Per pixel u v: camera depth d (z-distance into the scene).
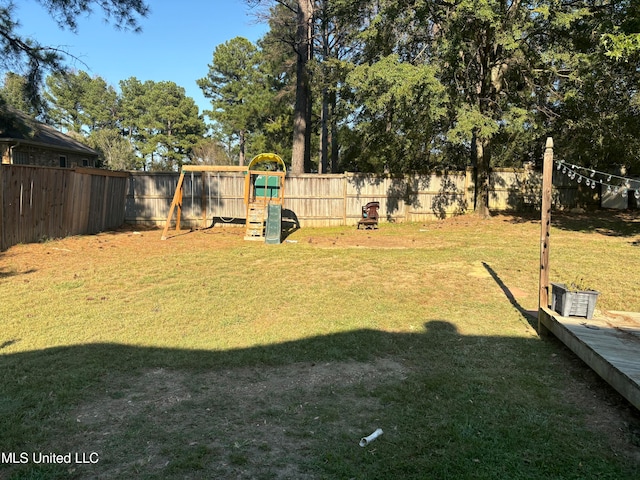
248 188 12.67
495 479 2.53
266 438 2.95
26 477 2.51
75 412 3.29
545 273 5.07
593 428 3.11
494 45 13.03
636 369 3.23
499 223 14.31
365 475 2.55
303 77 17.94
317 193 15.52
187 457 2.71
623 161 14.91
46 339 4.82
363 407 3.40
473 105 13.13
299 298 6.45
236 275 7.79
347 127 20.16
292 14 21.44
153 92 56.94
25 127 13.55
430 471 2.60
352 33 15.67
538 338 4.95
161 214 15.37
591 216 15.75
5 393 3.56
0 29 10.77
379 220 16.03
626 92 11.82
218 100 46.03
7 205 9.56
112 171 14.06
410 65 12.16
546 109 13.91
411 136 15.91
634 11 9.64
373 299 6.41
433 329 5.22
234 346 4.69
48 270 8.01
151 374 4.00
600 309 5.32
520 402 3.48
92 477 2.52
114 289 6.90
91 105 55.97
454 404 3.44
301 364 4.26
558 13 11.30
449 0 11.90
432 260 8.84
